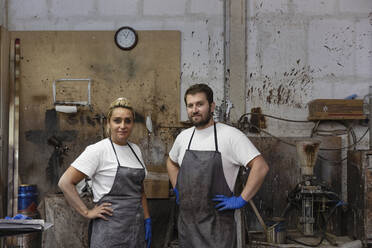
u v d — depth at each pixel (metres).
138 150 2.10
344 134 3.01
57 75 3.04
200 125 1.96
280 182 2.95
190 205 1.88
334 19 3.04
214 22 3.06
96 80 3.04
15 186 2.93
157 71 3.03
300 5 3.06
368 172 2.43
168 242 2.37
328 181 2.95
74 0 3.09
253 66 3.06
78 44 3.05
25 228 1.62
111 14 3.08
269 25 3.07
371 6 3.03
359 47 3.03
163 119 3.01
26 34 3.06
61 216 2.52
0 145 2.86
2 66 2.89
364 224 2.41
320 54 3.04
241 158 1.88
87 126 3.02
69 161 3.00
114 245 1.79
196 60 3.05
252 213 2.91
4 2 3.09
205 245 1.83
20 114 3.03
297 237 2.58
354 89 3.03
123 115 1.91
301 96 3.04
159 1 3.08
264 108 3.04
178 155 2.09
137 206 1.90
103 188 1.86
